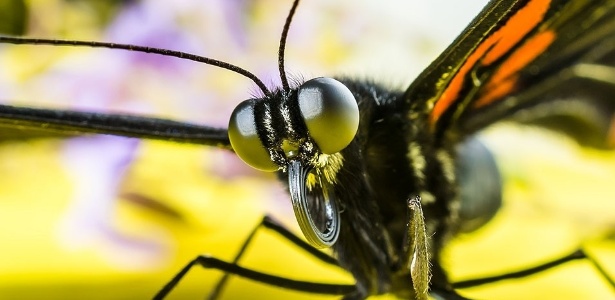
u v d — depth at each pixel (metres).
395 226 0.07
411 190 0.07
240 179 0.08
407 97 0.07
